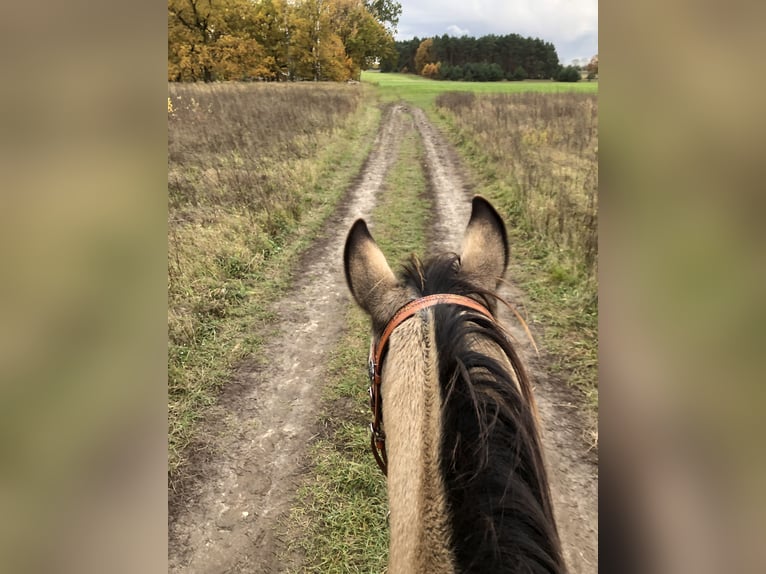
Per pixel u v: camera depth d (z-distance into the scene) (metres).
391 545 1.18
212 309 5.05
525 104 20.53
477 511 0.99
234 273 5.81
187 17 27.58
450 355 1.21
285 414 3.74
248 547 2.78
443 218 7.92
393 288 1.70
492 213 1.91
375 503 2.99
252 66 29.17
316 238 7.12
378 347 1.55
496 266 1.75
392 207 8.50
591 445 3.34
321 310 5.22
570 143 12.70
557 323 4.80
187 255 5.75
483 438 1.04
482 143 13.19
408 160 12.37
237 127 12.93
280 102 18.23
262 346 4.59
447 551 1.00
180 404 3.81
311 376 4.16
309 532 2.84
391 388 1.38
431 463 1.09
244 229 6.75
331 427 3.59
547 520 1.00
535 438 1.12
